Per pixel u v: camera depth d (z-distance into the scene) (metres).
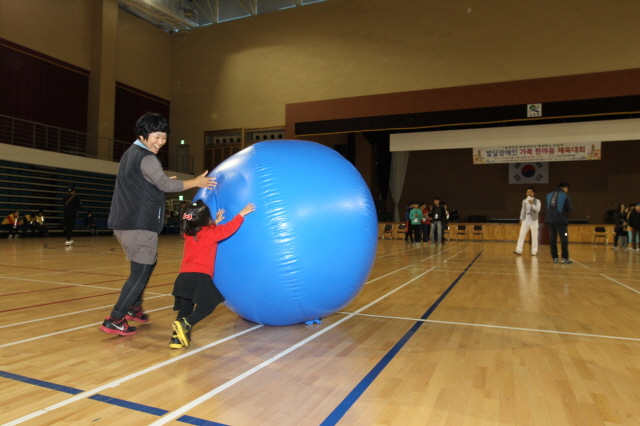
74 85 17.06
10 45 14.95
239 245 2.59
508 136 15.71
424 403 1.76
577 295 4.34
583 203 18.55
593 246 13.95
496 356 2.38
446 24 16.30
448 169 20.59
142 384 1.94
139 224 2.62
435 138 16.61
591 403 1.77
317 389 1.90
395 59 17.03
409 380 2.02
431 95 15.40
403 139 16.97
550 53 14.94
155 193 2.66
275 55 19.28
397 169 20.77
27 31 15.45
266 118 19.41
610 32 14.28
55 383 1.95
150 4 17.67
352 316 3.38
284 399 1.79
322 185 2.69
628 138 14.31
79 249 9.88
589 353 2.45
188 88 21.11
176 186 2.60
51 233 15.41
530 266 7.16
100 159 17.00
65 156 15.44
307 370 2.14
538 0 15.09
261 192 2.60
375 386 1.94
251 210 2.54
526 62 15.20
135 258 2.68
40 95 15.87
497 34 15.59
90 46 17.67
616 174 18.16
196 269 2.50
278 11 19.25
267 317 2.80
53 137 16.30
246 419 1.60
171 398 1.79
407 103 15.68
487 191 19.98
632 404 1.76
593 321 3.22
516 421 1.61
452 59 16.17
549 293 4.47
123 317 2.76
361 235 2.76
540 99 14.12
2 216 13.94
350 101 16.47
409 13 16.84
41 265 6.66
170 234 19.97
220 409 1.69
